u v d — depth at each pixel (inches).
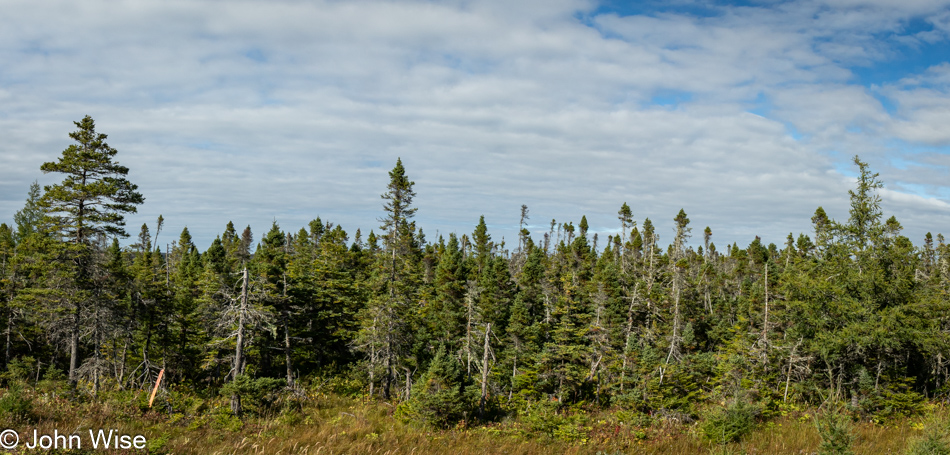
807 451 647.8
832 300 997.8
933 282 1144.8
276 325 1449.3
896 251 957.2
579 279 2292.1
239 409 965.8
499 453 736.3
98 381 1133.1
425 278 2319.1
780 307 1219.2
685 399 1066.1
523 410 1132.5
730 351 1295.5
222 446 635.5
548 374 1219.9
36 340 1540.4
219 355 1422.2
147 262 2716.5
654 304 1808.6
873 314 943.7
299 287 1529.3
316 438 761.0
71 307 1091.9
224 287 1154.0
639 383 1121.4
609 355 1306.6
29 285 1504.7
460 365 1117.1
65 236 1107.9
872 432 741.9
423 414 969.5
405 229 1691.7
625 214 3314.5
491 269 2292.1
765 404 910.4
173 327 1462.8
